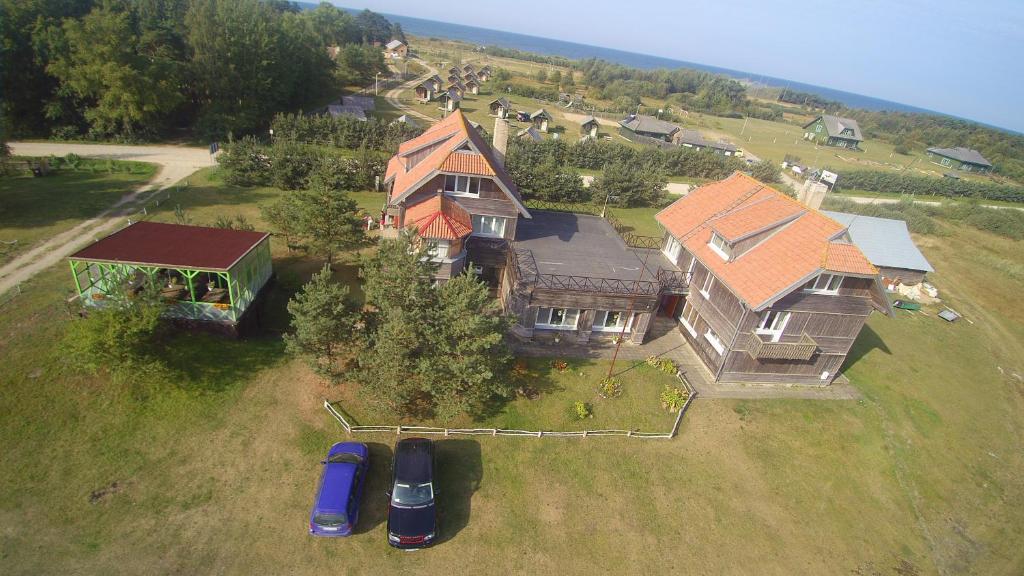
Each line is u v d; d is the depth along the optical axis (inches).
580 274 1282.0
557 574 773.3
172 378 965.2
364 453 873.5
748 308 1092.5
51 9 2266.2
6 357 943.0
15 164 1801.2
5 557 680.4
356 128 2586.1
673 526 874.8
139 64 2276.1
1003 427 1286.9
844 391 1268.5
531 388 1105.4
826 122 5157.5
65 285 1182.9
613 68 7687.0
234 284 1043.9
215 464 848.3
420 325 927.0
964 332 1738.4
